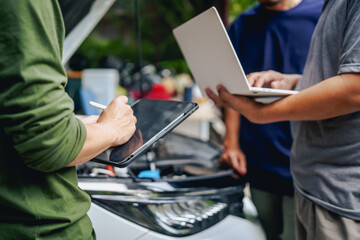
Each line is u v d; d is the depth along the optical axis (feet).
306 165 2.84
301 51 4.26
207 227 3.30
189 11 15.40
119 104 2.23
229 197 3.58
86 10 4.13
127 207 3.10
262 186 4.54
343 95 2.35
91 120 2.60
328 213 2.65
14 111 1.64
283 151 4.33
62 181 2.00
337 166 2.61
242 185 3.82
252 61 4.58
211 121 9.16
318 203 2.70
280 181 4.36
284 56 4.33
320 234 2.67
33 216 1.90
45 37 1.68
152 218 3.11
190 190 3.36
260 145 4.50
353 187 2.49
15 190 1.87
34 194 1.90
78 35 4.16
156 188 3.27
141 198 3.15
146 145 2.20
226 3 11.31
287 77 3.42
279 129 4.35
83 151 1.88
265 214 4.67
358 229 2.48
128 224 3.06
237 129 4.77
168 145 4.99
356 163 2.50
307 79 2.92
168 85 10.03
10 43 1.61
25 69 1.61
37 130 1.64
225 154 4.55
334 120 2.59
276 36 4.36
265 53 4.42
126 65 10.97
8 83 1.63
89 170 3.81
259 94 2.81
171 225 3.15
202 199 3.38
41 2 1.67
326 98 2.43
